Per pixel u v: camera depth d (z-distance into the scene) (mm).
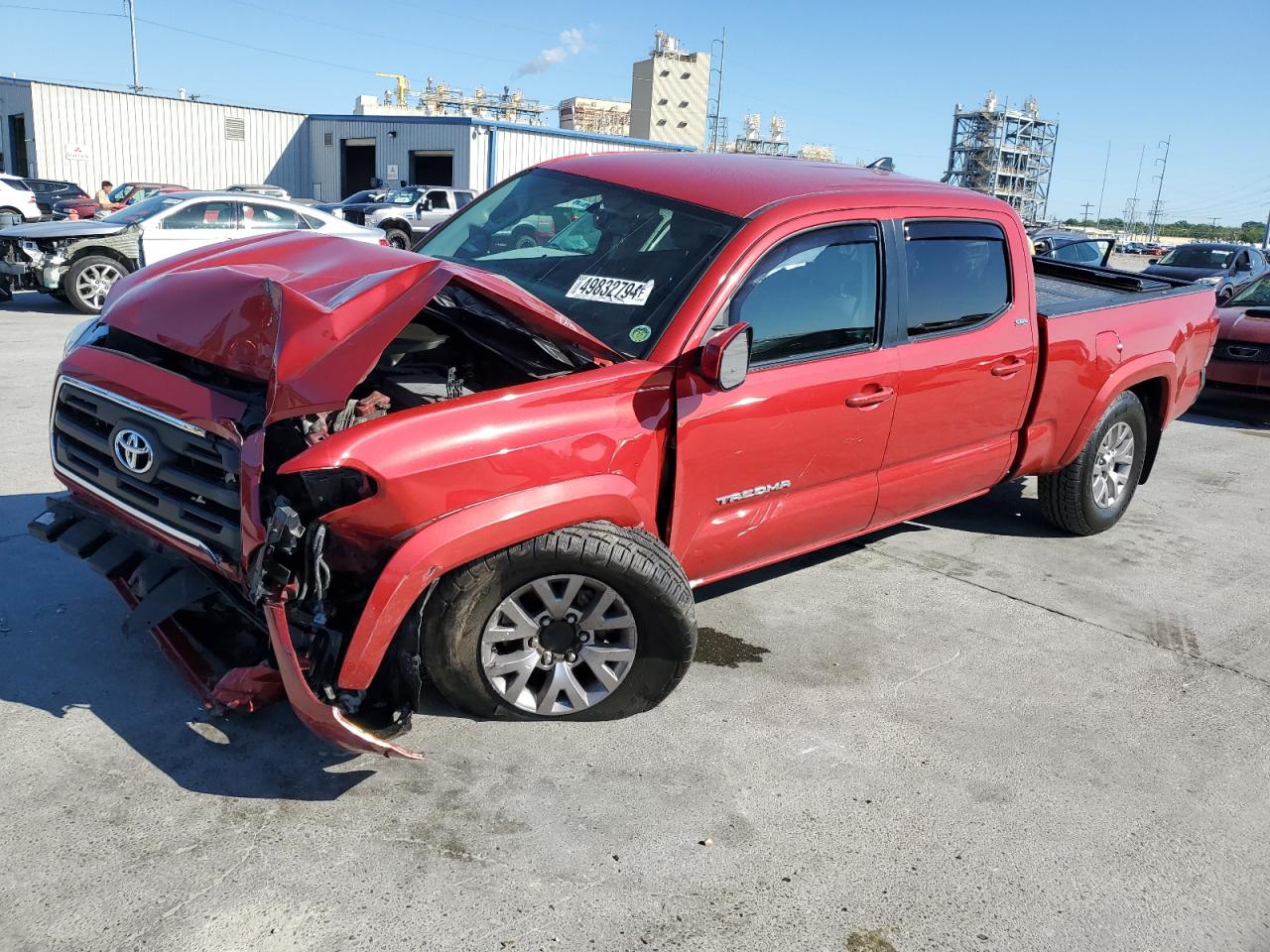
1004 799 3133
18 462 5586
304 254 3551
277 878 2520
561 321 3102
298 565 2645
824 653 4055
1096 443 5320
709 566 3619
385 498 2654
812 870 2729
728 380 3105
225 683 2910
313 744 3100
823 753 3309
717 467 3395
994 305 4457
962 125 97750
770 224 3496
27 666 3400
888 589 4805
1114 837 2986
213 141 38969
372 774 2979
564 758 3143
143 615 2932
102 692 3289
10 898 2375
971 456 4578
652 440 3184
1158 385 5676
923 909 2613
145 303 3244
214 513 2787
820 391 3625
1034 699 3805
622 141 41281
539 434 2900
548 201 4062
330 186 41469
